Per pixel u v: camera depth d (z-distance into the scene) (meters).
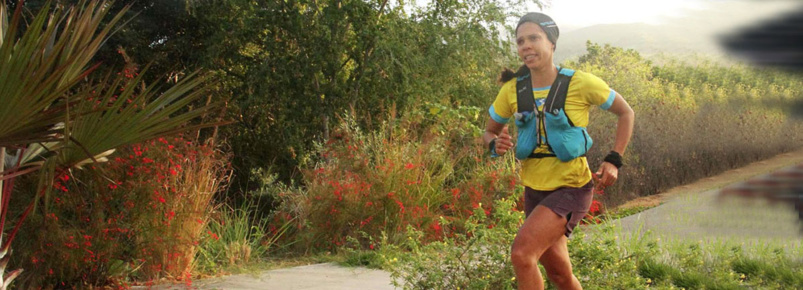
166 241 5.91
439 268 4.74
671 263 6.02
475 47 12.46
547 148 3.58
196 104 13.34
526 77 3.68
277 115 13.60
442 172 9.38
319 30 13.04
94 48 4.08
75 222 5.64
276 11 12.92
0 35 3.87
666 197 9.02
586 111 3.57
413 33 12.66
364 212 8.29
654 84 11.90
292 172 13.32
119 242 5.86
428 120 11.30
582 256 4.66
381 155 9.17
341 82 13.34
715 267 5.85
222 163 7.25
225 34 13.70
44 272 5.30
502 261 4.53
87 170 5.38
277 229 8.84
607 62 12.77
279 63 13.01
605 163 3.56
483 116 12.70
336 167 9.09
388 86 12.27
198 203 6.46
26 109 3.50
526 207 3.75
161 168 5.98
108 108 3.85
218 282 6.04
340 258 7.32
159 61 14.46
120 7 13.66
